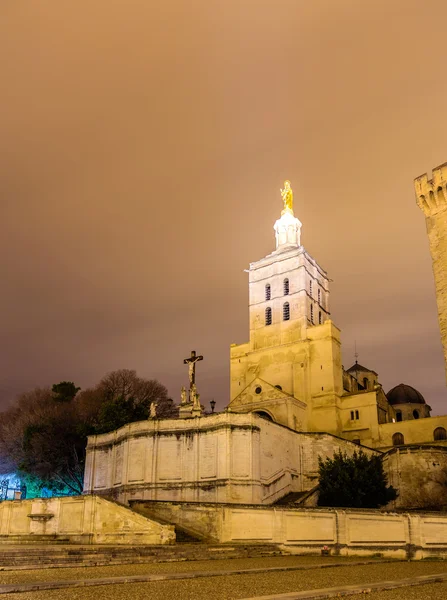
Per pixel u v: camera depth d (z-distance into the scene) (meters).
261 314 92.25
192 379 67.88
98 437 66.88
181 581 19.31
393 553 34.84
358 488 50.25
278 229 100.88
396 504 57.38
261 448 56.31
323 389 80.88
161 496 56.75
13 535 44.69
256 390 81.56
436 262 54.50
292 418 76.50
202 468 56.12
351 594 17.33
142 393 87.31
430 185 56.34
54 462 73.00
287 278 92.19
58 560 24.48
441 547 35.38
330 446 62.47
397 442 74.31
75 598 14.99
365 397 78.44
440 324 52.38
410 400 99.25
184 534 37.34
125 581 18.73
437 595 17.25
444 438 71.12
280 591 17.22
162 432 58.94
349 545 35.34
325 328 84.00
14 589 16.25
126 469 59.31
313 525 35.53
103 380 88.88
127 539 37.91
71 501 43.44
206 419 57.53
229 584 18.72
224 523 36.00
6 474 82.12
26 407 90.50
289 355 85.56
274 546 34.25
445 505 54.53
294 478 60.69
